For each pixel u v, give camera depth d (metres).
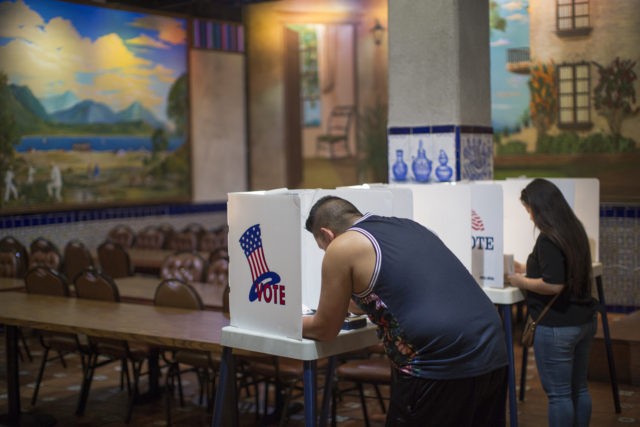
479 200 4.58
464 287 3.19
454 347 3.06
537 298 4.18
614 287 8.90
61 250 10.19
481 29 6.24
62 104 10.26
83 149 10.49
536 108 9.62
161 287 5.43
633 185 9.09
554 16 9.44
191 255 7.07
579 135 9.39
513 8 9.66
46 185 10.08
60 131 10.23
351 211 3.39
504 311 4.49
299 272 3.37
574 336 4.10
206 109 12.17
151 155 11.36
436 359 3.07
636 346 6.06
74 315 5.14
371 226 3.22
